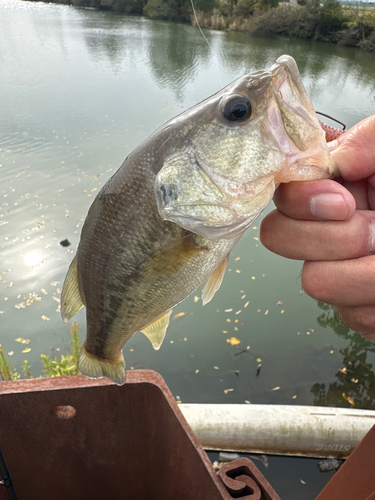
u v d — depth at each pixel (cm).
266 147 16
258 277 87
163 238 18
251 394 60
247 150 16
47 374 54
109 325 21
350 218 15
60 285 85
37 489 25
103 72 253
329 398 60
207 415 40
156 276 19
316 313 78
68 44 328
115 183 19
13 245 96
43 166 131
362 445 19
